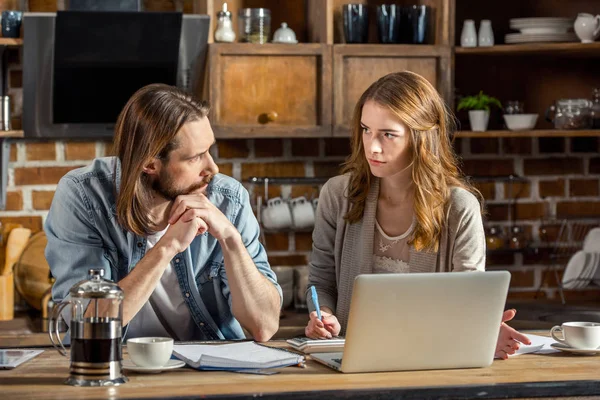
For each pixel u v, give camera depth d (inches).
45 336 139.0
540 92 171.6
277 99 152.3
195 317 100.0
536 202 173.3
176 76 151.3
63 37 143.9
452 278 79.3
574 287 162.6
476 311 80.8
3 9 153.2
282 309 157.9
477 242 102.0
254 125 151.5
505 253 171.0
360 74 154.6
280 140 164.9
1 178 154.0
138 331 100.3
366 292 77.3
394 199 105.7
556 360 86.6
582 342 89.0
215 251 100.7
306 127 152.9
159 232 97.8
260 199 162.6
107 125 151.6
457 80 169.5
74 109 149.6
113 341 74.9
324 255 113.0
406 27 157.2
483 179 169.8
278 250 165.0
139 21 144.1
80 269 96.7
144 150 90.8
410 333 79.6
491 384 74.8
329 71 153.0
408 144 100.9
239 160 163.6
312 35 161.8
